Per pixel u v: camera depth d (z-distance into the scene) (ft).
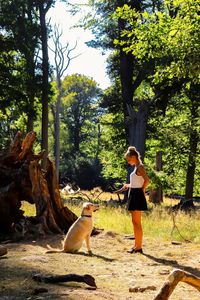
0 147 104.63
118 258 27.14
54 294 16.83
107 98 111.14
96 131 249.75
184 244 33.50
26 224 34.06
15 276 19.92
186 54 39.04
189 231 38.91
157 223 42.91
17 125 133.28
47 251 26.99
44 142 113.19
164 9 80.94
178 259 27.71
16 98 106.83
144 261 26.63
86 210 28.17
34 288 17.74
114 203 71.77
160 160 113.29
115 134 111.24
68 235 27.68
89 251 27.99
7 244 30.53
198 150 103.65
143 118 90.38
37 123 232.73
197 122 98.22
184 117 104.68
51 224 35.47
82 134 249.14
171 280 10.68
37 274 19.58
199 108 100.68
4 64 110.01
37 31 111.65
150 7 88.53
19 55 115.75
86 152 225.15
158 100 94.07
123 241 33.55
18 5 109.81
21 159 36.81
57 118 153.79
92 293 17.34
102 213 49.60
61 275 19.11
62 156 234.99
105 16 95.14
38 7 116.67
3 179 35.91
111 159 120.57
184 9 39.60
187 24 39.27
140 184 29.55
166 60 65.72
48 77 115.34
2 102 105.81
